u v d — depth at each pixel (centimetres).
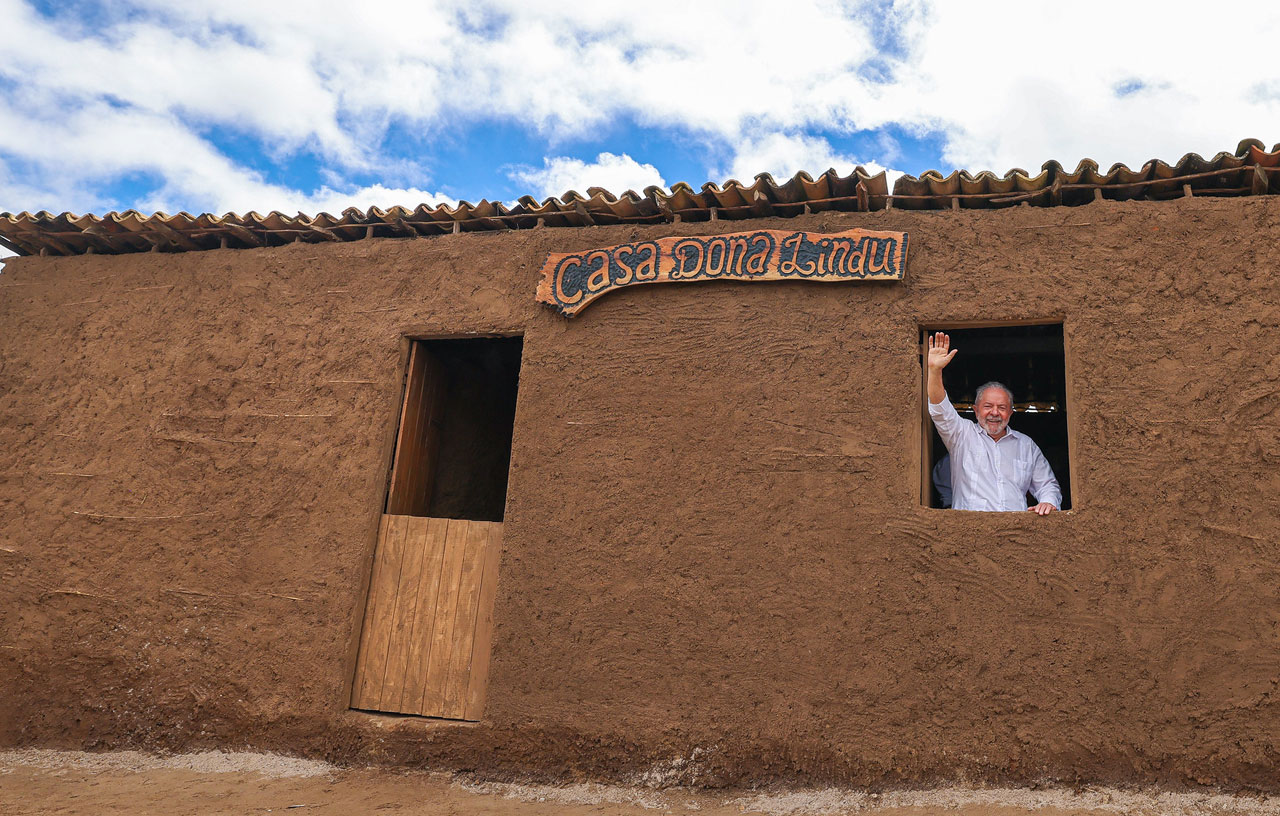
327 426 597
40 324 666
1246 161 503
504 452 803
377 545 582
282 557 579
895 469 511
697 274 561
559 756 514
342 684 552
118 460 621
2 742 580
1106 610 469
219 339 633
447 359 716
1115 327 505
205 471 605
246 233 649
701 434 541
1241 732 444
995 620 479
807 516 514
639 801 484
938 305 532
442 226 625
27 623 600
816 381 534
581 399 564
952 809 447
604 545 537
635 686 514
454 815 464
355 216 625
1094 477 487
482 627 557
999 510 520
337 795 493
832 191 557
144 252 675
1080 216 527
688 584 520
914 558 495
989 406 541
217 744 558
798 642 500
